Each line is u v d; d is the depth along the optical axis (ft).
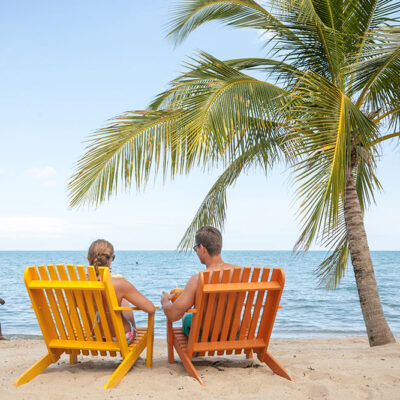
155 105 23.52
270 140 20.71
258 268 10.07
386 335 18.56
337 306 49.19
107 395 8.87
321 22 18.54
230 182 23.93
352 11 19.93
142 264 206.39
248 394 8.89
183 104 17.48
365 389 9.34
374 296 18.86
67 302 10.87
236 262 247.29
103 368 11.43
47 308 10.61
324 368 11.70
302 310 46.06
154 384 9.61
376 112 19.98
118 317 10.05
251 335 10.66
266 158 21.25
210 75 18.51
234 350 10.96
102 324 10.30
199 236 10.77
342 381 10.18
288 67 21.47
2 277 111.34
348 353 15.51
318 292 67.26
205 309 10.37
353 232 19.38
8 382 10.27
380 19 20.01
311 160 14.75
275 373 10.58
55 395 8.82
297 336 30.14
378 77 19.52
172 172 17.13
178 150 17.01
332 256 23.48
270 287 10.04
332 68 20.24
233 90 17.75
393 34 16.39
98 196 17.16
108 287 9.64
